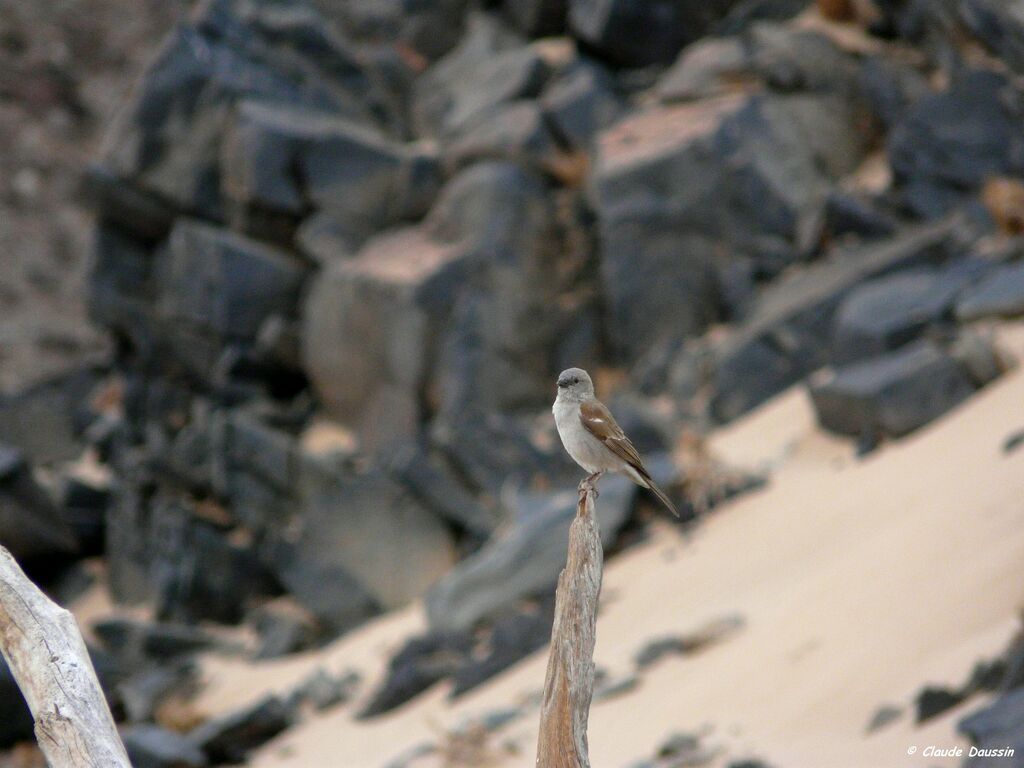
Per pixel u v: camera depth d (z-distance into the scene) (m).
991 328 102.69
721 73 144.62
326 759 89.62
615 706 74.00
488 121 149.38
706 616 81.00
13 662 21.97
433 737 82.81
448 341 136.12
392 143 155.25
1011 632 56.09
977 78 128.00
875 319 109.81
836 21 152.38
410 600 125.06
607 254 135.25
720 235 134.62
